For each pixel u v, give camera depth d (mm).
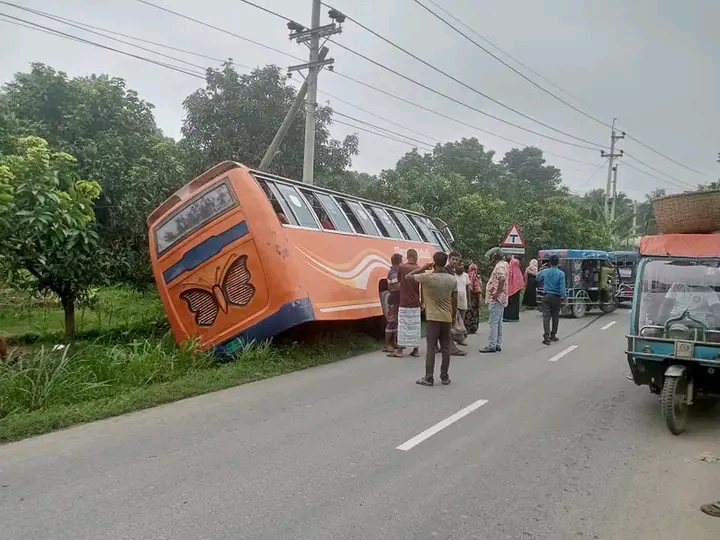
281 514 4770
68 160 10117
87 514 4707
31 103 14039
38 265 11594
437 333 9383
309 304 10633
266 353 10562
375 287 13617
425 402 8312
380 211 16016
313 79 17188
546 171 58312
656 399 8742
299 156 20875
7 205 8672
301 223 11570
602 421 7594
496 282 12664
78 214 10102
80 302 13828
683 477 5758
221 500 5004
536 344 13906
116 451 6168
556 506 5043
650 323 7672
